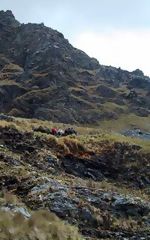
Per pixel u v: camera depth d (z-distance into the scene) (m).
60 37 186.62
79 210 30.81
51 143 45.06
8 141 42.72
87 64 187.00
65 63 166.88
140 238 30.00
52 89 147.12
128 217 33.09
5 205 25.25
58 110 138.25
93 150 47.38
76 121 138.38
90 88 165.12
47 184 32.91
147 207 34.53
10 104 141.38
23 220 21.94
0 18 193.38
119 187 42.69
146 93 175.38
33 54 166.88
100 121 143.75
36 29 182.12
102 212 32.00
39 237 21.27
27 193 32.03
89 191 34.53
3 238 19.48
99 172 44.78
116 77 190.25
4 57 174.12
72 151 45.72
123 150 49.03
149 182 45.38
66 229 24.06
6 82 152.00
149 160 48.53
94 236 29.16
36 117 134.50
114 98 164.00
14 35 186.12
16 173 34.47
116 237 29.67
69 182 36.69
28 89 148.12
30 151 42.31
